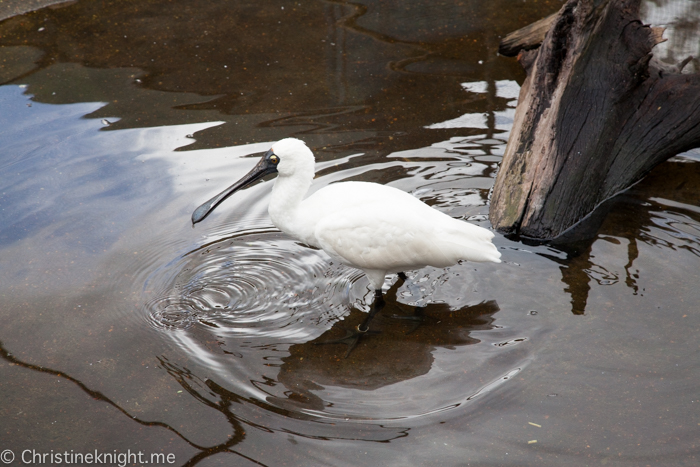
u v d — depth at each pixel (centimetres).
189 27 1102
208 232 680
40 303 583
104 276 617
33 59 1003
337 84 949
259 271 629
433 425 463
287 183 598
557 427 457
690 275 600
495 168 768
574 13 735
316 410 479
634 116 749
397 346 542
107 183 749
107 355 529
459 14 1144
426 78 962
